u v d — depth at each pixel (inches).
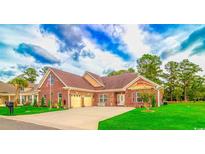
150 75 2075.5
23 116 783.1
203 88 1967.3
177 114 709.9
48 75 1364.4
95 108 1178.0
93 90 1504.7
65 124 558.3
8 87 1902.1
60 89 1290.6
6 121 643.5
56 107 1251.2
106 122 567.8
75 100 1316.4
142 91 1223.5
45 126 532.7
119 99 1423.5
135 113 788.0
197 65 2000.5
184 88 1998.0
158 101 1234.6
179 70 2032.5
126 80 1446.9
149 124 528.4
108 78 1638.8
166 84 2032.5
